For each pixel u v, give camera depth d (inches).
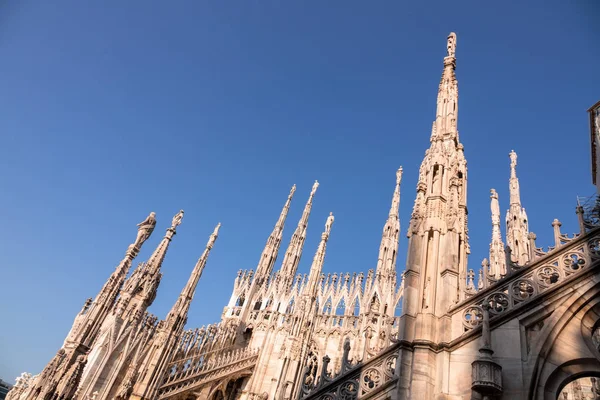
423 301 466.6
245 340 1584.6
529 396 372.5
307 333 1088.2
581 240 453.4
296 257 1814.7
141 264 1385.3
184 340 1338.6
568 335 407.5
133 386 1109.1
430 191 565.0
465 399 389.1
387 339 495.2
